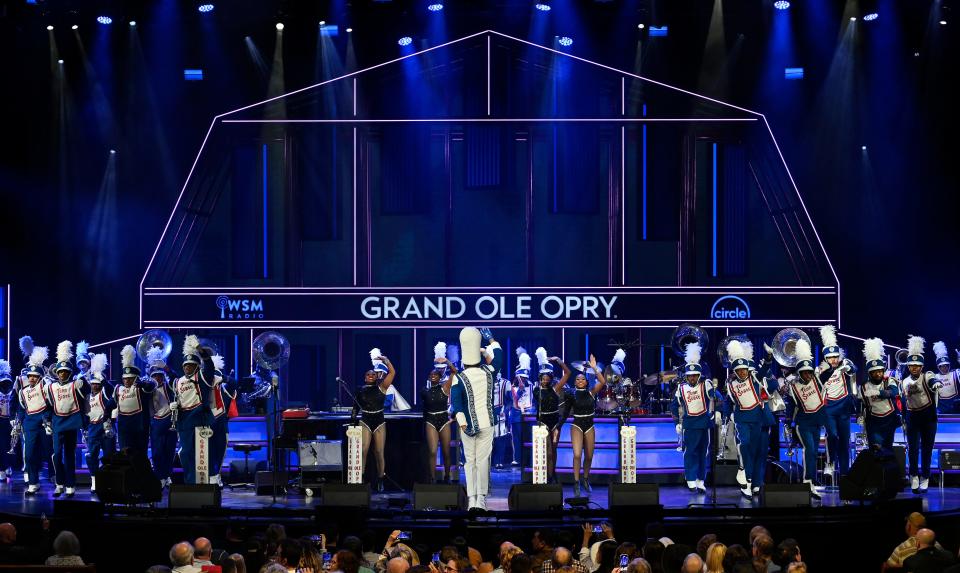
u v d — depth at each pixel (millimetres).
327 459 15789
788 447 16234
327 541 10750
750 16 22906
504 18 23641
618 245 24000
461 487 13523
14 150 22953
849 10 22562
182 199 23844
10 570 8898
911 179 23672
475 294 22500
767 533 9211
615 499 13281
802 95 24016
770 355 16125
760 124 23766
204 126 24188
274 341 17125
